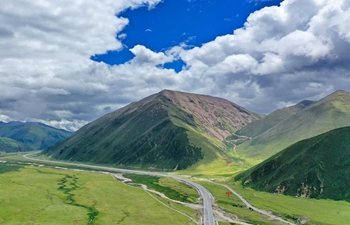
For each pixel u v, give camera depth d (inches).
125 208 6102.4
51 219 5024.6
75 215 5315.0
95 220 5142.7
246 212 6181.1
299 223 5536.4
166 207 6353.3
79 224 4894.2
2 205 5659.5
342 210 6245.1
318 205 6663.4
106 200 6678.2
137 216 5556.1
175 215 5738.2
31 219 4982.8
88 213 5506.9
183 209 6299.2
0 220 4874.5
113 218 5324.8
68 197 6688.0
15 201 5984.3
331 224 5393.7
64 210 5570.9
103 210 5812.0
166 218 5502.0
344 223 5452.8
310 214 5969.5
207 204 6811.0
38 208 5605.3
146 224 5068.9
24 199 6171.3
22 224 4726.9
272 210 6333.7
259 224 5413.4
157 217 5546.3
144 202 6692.9
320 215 5920.3
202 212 6131.9
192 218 5634.8
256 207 6609.3
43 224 4756.4
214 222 5403.5
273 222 5561.0
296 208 6441.9
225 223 5378.9
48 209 5580.7
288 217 5880.9
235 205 6776.6
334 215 5925.2
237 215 5940.0
